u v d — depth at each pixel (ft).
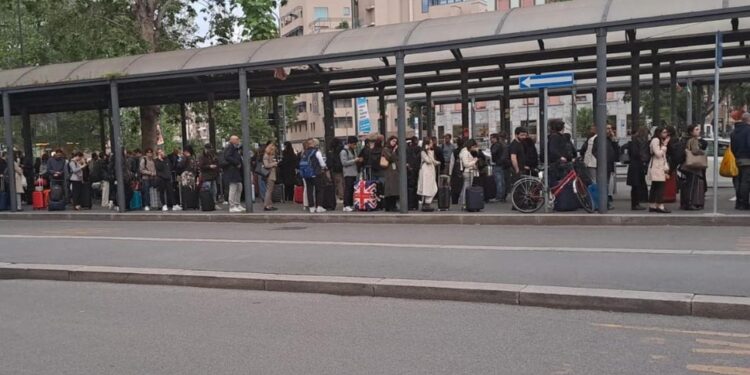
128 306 25.02
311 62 49.42
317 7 282.97
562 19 41.88
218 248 36.19
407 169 49.90
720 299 20.56
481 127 193.26
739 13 37.06
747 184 40.63
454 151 53.31
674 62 62.08
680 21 38.52
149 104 74.59
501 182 52.65
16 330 21.95
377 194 50.11
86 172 63.82
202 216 52.47
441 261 29.48
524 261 28.60
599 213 41.34
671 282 23.29
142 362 18.06
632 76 52.90
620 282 23.63
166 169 58.49
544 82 42.37
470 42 44.01
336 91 75.36
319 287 26.11
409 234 39.42
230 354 18.53
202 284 28.25
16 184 62.54
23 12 94.07
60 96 68.08
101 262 33.01
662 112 135.03
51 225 53.57
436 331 20.12
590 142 46.65
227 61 52.24
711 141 56.65
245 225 48.42
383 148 48.65
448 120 197.47
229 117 116.47
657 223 38.60
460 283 24.50
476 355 17.66
